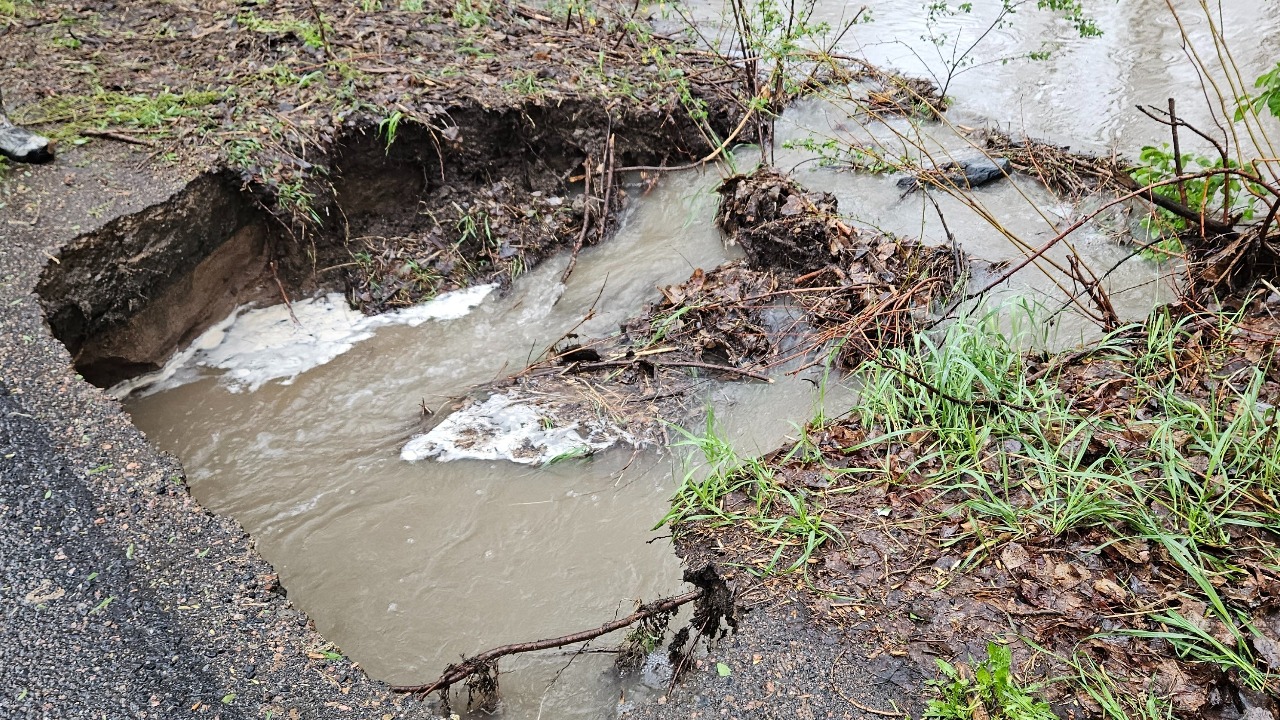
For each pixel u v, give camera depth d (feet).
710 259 19.47
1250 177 14.62
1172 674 9.09
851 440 12.73
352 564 13.16
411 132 19.12
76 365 15.10
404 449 15.17
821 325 16.71
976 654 9.37
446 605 12.48
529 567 12.94
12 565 9.82
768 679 9.23
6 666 8.91
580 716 10.93
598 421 15.38
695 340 16.98
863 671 9.26
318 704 8.66
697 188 21.88
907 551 10.69
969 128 23.02
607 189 20.94
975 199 20.47
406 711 8.64
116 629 9.25
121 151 17.10
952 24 28.84
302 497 14.34
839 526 11.10
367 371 17.07
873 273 17.22
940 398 12.90
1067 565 10.32
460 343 17.81
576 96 21.06
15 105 18.15
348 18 22.53
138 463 11.07
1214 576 10.03
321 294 18.47
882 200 20.67
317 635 9.33
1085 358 14.28
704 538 11.26
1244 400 11.98
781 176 19.71
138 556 9.97
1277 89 15.43
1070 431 12.39
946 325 16.28
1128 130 22.77
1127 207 19.31
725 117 23.26
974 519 11.01
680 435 14.99
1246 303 14.48
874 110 23.75
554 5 26.81
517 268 19.40
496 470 14.58
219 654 9.05
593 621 12.08
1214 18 27.27
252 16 21.93
